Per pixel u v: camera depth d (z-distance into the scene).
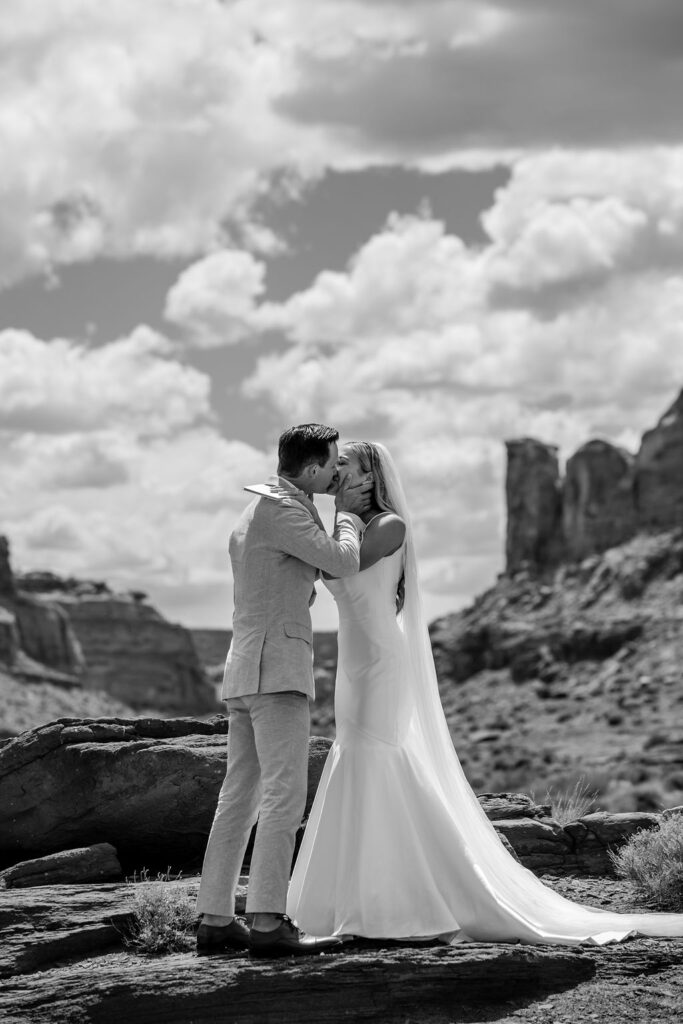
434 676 6.89
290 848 6.11
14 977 6.20
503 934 6.53
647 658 96.19
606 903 7.93
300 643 6.18
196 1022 5.65
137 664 154.88
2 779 8.51
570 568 122.81
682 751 55.78
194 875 8.39
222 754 8.34
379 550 6.57
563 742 69.94
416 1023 5.70
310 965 5.82
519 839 8.88
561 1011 5.77
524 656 105.50
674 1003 5.87
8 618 121.88
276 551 6.22
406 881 6.43
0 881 7.77
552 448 133.00
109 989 5.70
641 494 124.44
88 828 8.45
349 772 6.62
